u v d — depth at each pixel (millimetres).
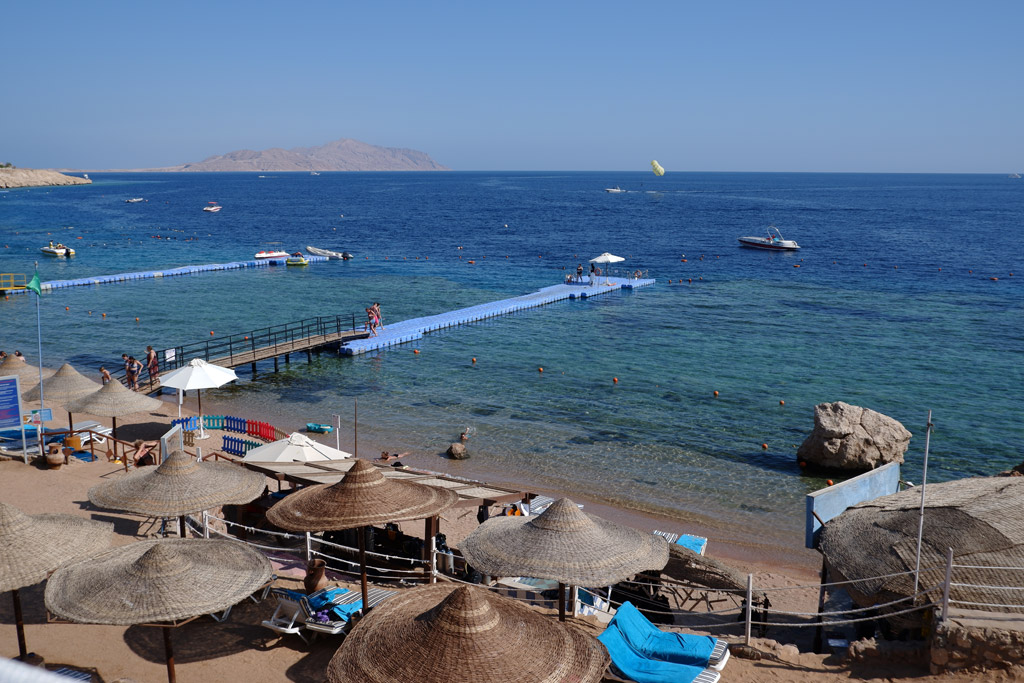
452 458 27828
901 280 71375
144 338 46469
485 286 68312
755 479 26375
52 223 128125
